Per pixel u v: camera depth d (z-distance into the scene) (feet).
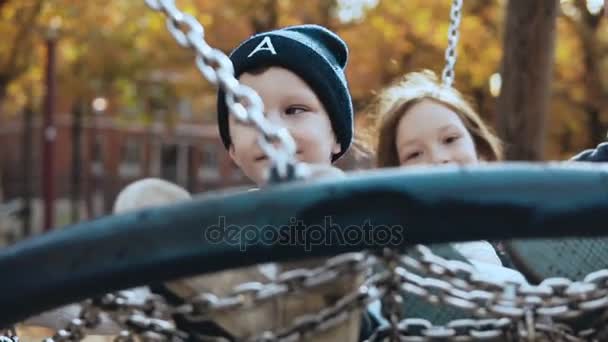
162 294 4.70
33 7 46.65
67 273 3.88
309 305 4.54
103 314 4.60
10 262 3.93
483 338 4.74
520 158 20.86
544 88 20.95
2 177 106.01
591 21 48.49
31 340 5.79
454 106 9.46
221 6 47.01
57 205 104.78
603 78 49.70
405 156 9.37
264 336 4.53
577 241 5.69
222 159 122.01
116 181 112.98
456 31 10.32
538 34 20.76
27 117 72.18
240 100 4.50
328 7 47.55
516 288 4.55
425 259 4.46
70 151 115.03
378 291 4.57
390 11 44.70
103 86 58.44
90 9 50.42
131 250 3.87
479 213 3.87
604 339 4.93
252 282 4.58
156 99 61.72
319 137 7.43
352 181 3.90
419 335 4.73
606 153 7.97
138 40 54.24
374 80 45.65
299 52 7.45
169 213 3.90
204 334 4.65
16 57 50.14
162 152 120.26
